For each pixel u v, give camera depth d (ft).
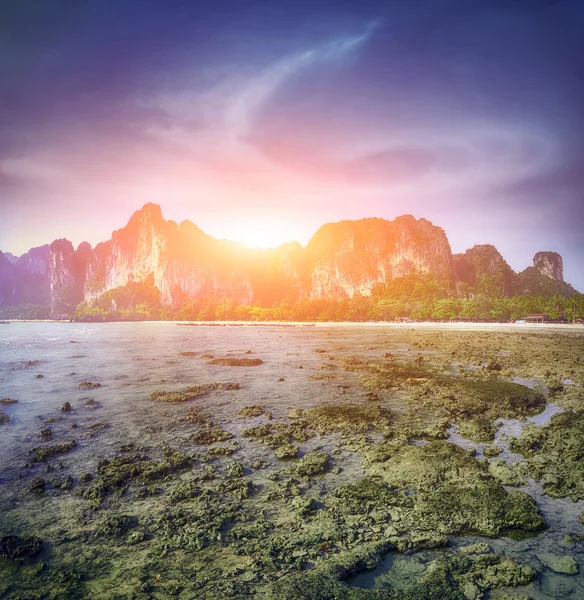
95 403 67.56
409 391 74.02
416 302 556.92
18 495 33.96
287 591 21.03
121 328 495.41
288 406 64.18
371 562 23.66
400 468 37.17
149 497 33.27
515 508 29.55
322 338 234.99
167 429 52.54
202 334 312.71
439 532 26.91
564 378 86.02
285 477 36.70
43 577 23.12
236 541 26.23
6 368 112.06
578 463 37.93
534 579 22.50
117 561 24.52
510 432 50.19
